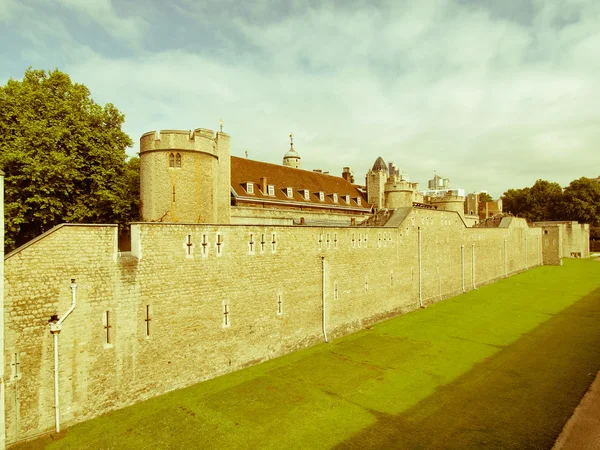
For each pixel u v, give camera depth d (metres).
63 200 29.45
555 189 111.06
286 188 46.22
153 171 29.05
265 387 21.42
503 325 34.12
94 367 17.77
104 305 18.09
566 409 18.73
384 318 36.53
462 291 51.09
